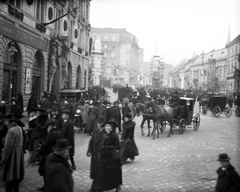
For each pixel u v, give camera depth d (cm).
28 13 2412
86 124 1638
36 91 2741
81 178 837
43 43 2638
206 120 2412
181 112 1703
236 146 1339
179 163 1023
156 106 1597
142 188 766
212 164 1016
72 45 3638
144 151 1205
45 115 841
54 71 2958
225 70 7731
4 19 1994
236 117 2703
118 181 690
